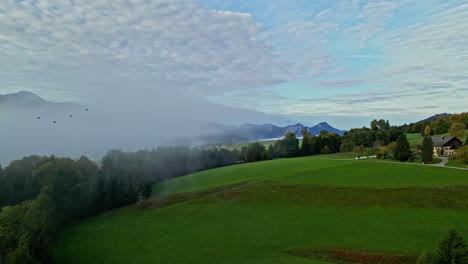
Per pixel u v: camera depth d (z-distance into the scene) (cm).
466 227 4175
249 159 14650
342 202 5547
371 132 18312
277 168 10144
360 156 14025
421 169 8056
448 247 2747
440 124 18862
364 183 6544
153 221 5447
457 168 8194
